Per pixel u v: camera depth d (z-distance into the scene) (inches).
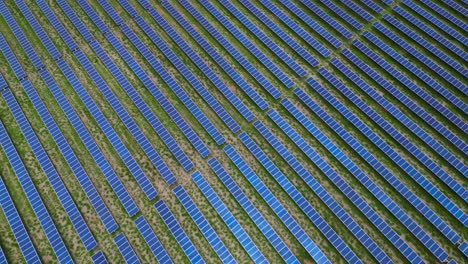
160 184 1483.8
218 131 1601.9
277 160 1528.1
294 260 1315.2
